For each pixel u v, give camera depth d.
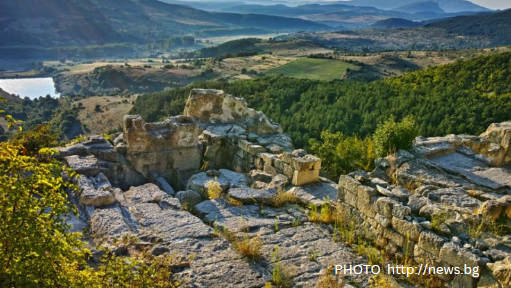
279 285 6.84
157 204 9.88
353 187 8.87
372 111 45.81
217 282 6.77
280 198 10.45
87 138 13.55
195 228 8.51
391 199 8.14
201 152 14.55
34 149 11.73
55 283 4.92
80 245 5.46
